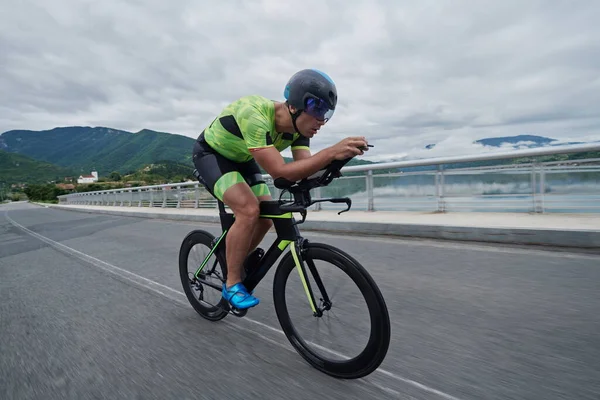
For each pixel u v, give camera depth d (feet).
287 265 6.52
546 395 5.07
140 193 58.70
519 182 18.28
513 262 11.89
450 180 20.71
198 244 8.90
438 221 17.26
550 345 6.53
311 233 20.61
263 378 5.92
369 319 5.32
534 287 9.55
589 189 16.28
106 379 6.13
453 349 6.57
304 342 6.33
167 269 14.39
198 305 8.95
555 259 11.91
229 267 7.23
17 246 24.73
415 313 8.34
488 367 5.89
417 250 14.44
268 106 6.28
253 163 8.02
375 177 24.09
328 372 5.87
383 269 12.07
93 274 14.35
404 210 22.82
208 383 5.85
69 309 10.07
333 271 5.77
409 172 22.47
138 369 6.43
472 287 9.83
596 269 10.71
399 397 5.18
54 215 63.82
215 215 31.86
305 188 5.82
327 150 5.13
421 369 5.93
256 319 8.59
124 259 17.02
